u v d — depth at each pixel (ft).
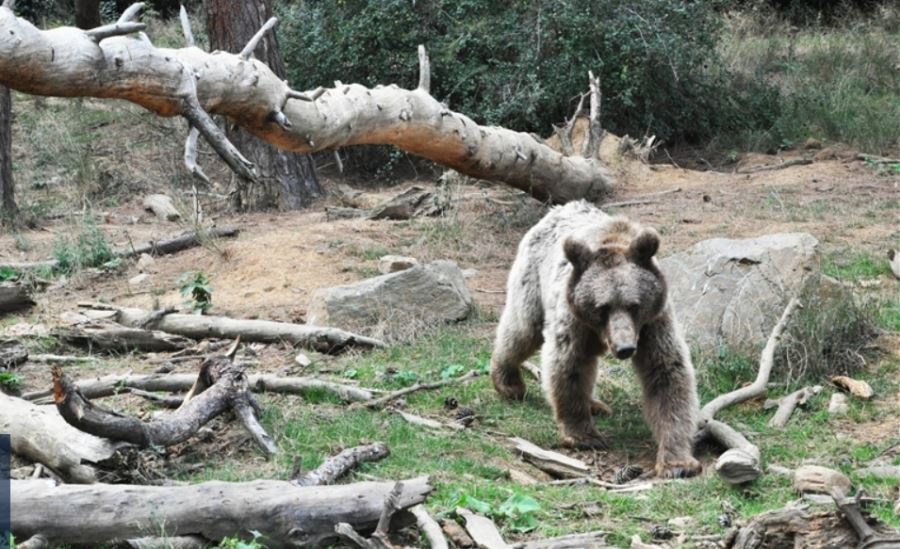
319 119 28.94
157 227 48.29
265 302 35.70
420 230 43.86
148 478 22.06
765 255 30.96
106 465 21.61
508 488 22.22
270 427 25.32
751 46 72.95
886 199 45.39
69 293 38.37
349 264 38.65
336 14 60.64
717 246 31.71
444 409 27.71
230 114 26.08
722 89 62.64
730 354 29.45
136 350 32.12
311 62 59.93
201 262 40.63
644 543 19.74
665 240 40.34
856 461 24.09
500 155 41.68
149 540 18.52
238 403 24.73
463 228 43.73
